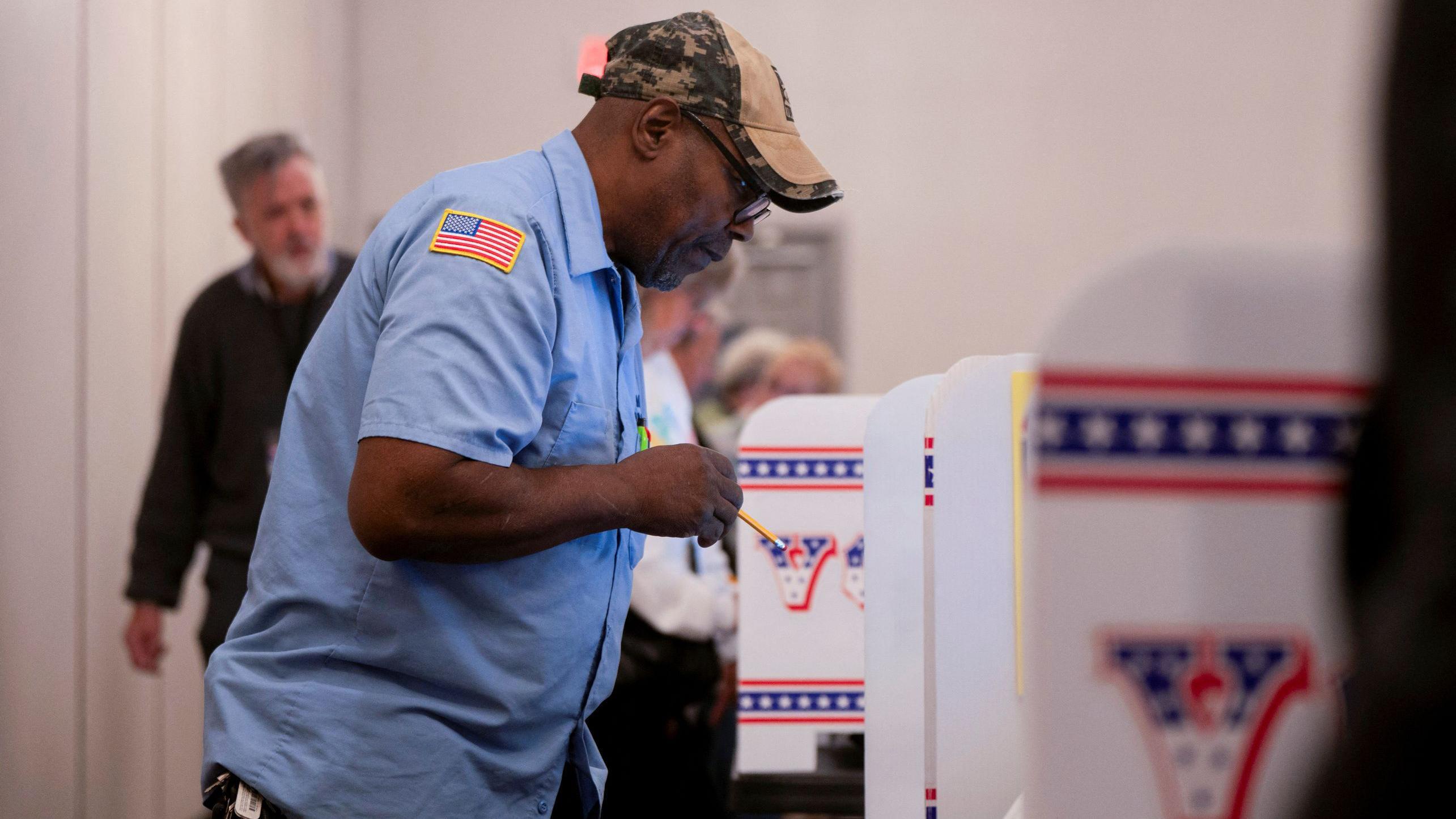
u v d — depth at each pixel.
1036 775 1.09
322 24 7.59
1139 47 8.18
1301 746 1.06
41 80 4.28
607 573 1.99
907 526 2.30
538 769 1.91
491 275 1.75
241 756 1.79
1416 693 0.59
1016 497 2.22
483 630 1.84
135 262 5.06
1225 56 8.15
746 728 3.33
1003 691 2.21
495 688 1.84
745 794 3.30
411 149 8.20
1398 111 0.63
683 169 1.96
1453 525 0.60
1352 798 0.62
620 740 3.58
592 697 2.00
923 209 8.22
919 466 2.30
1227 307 1.07
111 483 4.83
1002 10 8.20
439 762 1.81
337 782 1.78
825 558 3.36
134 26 5.04
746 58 1.98
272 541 1.90
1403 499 0.62
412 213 1.91
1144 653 1.08
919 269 8.20
